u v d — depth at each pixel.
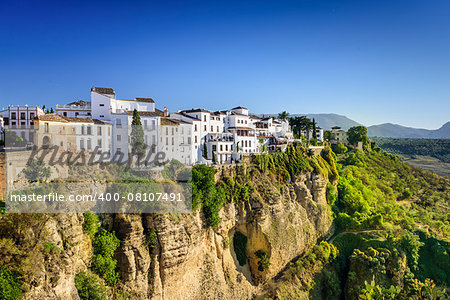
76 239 36.84
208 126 76.50
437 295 24.75
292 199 79.75
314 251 73.44
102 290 37.44
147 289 43.19
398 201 122.31
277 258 65.56
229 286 57.22
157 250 44.53
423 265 79.25
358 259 71.44
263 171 75.00
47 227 33.56
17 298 28.11
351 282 69.38
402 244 79.69
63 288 32.16
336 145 152.25
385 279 69.12
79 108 68.81
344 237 84.94
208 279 52.44
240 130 83.88
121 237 42.22
